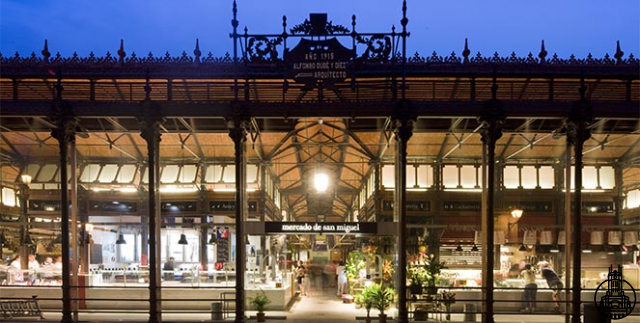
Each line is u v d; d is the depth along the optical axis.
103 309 22.47
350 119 21.67
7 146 26.05
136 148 26.14
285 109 19.48
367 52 19.75
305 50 19.73
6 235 26.62
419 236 26.91
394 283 23.11
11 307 20.70
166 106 19.48
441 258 26.78
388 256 24.08
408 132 19.36
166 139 25.47
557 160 27.09
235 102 19.41
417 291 21.80
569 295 20.80
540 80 20.09
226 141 25.64
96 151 26.56
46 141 25.56
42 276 24.72
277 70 19.81
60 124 19.42
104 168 26.98
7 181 26.73
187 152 26.59
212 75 19.92
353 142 25.67
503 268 26.67
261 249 25.55
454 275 25.25
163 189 26.98
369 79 20.31
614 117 19.41
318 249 31.09
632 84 20.53
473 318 21.83
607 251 26.56
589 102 19.22
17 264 26.30
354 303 25.19
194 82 20.08
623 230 26.50
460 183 27.16
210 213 27.12
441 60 19.91
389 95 20.95
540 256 26.55
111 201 27.19
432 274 22.75
